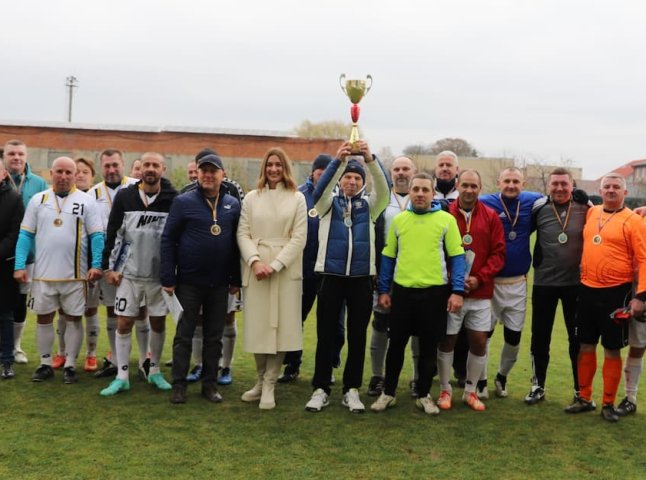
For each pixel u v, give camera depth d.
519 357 8.06
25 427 4.86
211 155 5.57
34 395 5.70
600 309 5.40
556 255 5.71
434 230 5.35
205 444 4.62
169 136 35.12
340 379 6.72
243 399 5.74
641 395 6.25
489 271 5.53
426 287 5.34
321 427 5.07
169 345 8.16
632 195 40.75
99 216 6.24
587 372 5.61
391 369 5.57
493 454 4.59
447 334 5.61
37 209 6.10
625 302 5.36
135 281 5.84
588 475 4.25
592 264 5.43
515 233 5.85
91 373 6.53
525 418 5.44
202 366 5.86
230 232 5.64
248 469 4.19
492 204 5.88
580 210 5.71
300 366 7.24
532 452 4.64
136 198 5.85
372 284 5.72
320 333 5.59
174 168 35.12
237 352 7.80
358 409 5.45
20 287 6.61
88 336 6.63
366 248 5.49
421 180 5.33
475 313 5.58
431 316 5.38
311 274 6.40
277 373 5.62
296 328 5.55
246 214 5.64
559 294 5.76
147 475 4.05
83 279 6.16
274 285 5.48
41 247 6.05
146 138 34.94
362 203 5.54
